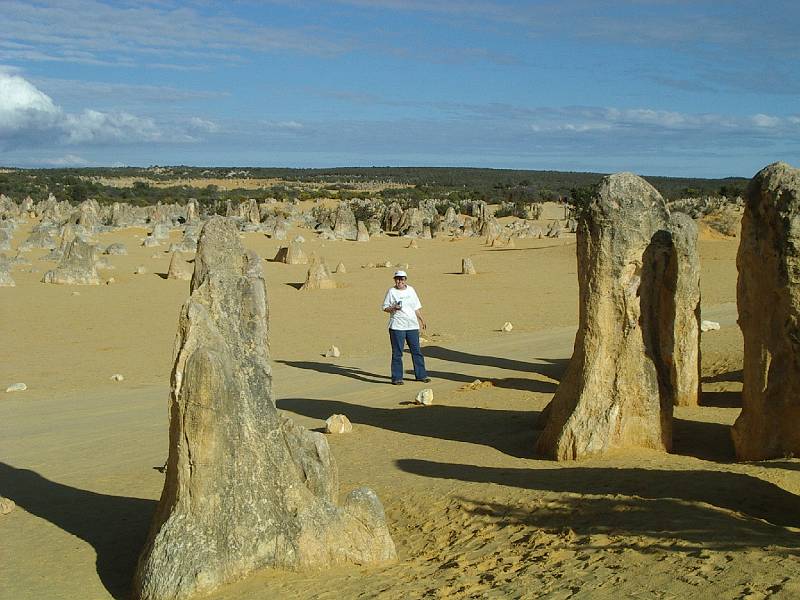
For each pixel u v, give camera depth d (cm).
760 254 1016
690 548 675
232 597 693
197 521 721
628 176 1101
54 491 1095
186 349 738
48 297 3394
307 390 1780
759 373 1029
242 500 735
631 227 1083
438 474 1065
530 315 2978
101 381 1952
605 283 1091
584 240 1108
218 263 805
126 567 819
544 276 4303
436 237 7162
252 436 747
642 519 771
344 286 3862
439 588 679
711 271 3978
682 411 1378
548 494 898
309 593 693
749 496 837
